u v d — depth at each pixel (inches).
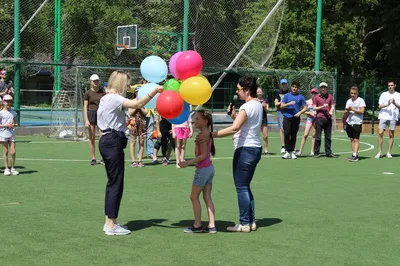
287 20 1643.7
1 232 340.5
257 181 553.3
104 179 537.3
